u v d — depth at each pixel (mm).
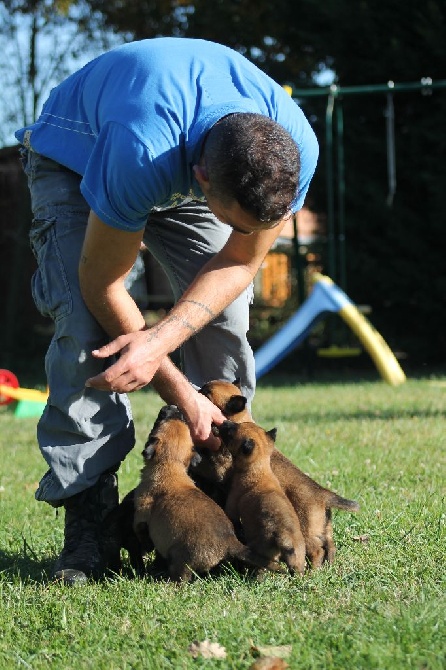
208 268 6473
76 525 6879
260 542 6152
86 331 6621
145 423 15781
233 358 7598
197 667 4738
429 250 28562
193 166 5562
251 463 6605
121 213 5730
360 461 10992
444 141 27656
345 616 5367
